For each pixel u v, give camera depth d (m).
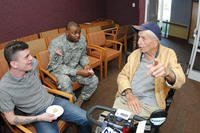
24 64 1.55
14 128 1.62
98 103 2.83
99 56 3.38
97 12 5.34
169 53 1.67
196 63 3.50
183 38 5.82
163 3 5.88
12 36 3.57
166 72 1.38
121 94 1.75
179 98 2.99
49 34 3.70
